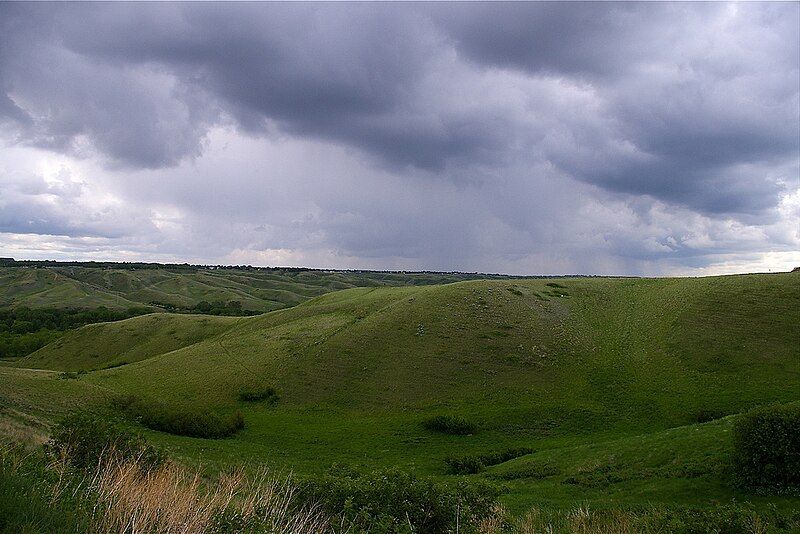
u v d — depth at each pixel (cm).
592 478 3045
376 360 6612
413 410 5556
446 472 4050
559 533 1623
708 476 2703
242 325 9906
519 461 3875
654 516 1395
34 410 4009
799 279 7819
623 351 6719
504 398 5678
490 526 1012
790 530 1677
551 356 6581
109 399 5231
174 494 794
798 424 2491
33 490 685
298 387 6131
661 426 4878
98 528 671
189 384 6544
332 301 10206
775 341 6156
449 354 6656
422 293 8812
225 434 4856
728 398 5150
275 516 826
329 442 4809
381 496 982
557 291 9169
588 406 5388
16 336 12600
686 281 9144
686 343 6469
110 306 18000
